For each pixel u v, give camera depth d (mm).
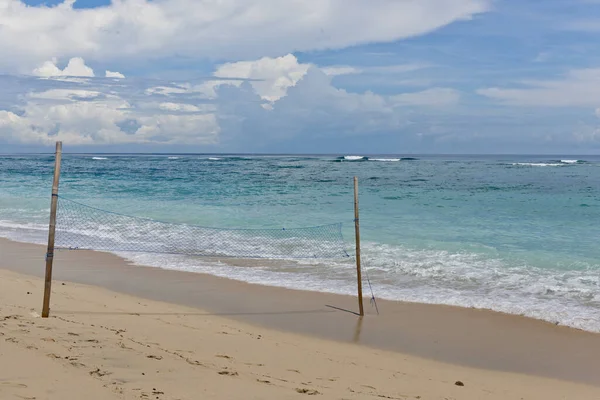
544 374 7148
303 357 7219
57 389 4828
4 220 21453
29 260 14516
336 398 5445
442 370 7199
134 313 9211
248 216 22359
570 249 15625
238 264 14266
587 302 10617
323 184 39156
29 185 37406
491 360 7676
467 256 14781
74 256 15250
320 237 17656
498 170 59906
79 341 6641
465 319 9641
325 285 12094
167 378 5531
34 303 9141
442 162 89312
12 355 5691
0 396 4488
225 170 59469
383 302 10766
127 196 30141
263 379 5898
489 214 23016
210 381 5578
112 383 5160
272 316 9766
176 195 30859
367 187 36531
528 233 18422
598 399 6285
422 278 12617
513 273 12953
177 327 8312
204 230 18969
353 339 8516
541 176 48812
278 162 87312
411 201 27922
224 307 10305
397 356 7742
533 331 9000
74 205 25672
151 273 13273
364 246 16203
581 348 8203
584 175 49906
